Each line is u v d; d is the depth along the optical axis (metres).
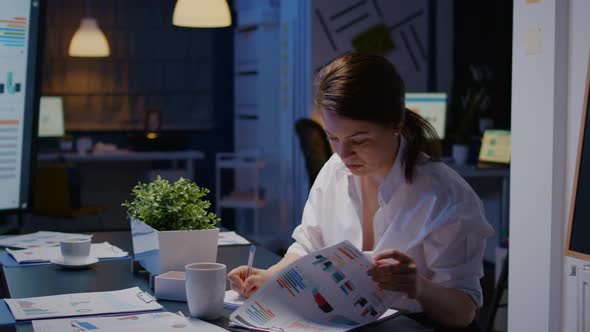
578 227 1.91
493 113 6.08
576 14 2.25
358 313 1.31
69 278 1.67
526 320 2.46
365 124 1.42
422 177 1.55
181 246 1.56
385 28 5.91
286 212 6.54
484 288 4.57
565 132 2.32
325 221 1.78
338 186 1.75
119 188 7.05
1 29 2.28
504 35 6.09
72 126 6.92
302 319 1.30
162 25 7.07
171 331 1.24
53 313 1.34
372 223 1.70
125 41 7.01
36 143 2.38
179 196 1.64
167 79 7.11
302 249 1.79
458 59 6.15
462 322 1.43
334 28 5.78
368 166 1.49
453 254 1.48
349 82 1.42
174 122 7.15
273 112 6.59
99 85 6.96
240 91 7.04
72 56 6.89
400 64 6.02
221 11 4.52
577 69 2.26
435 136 1.61
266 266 1.79
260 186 6.69
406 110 1.60
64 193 5.41
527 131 2.42
